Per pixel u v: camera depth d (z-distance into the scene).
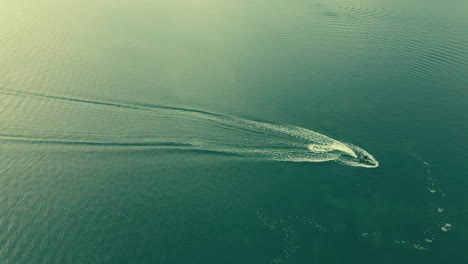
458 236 38.81
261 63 68.00
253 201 42.19
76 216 39.28
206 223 39.53
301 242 38.00
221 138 49.81
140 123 51.03
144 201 41.47
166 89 58.09
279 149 48.84
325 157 47.88
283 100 57.69
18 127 48.47
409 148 49.38
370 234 39.03
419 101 58.06
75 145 47.06
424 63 68.75
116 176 44.03
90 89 56.25
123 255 35.91
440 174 45.75
